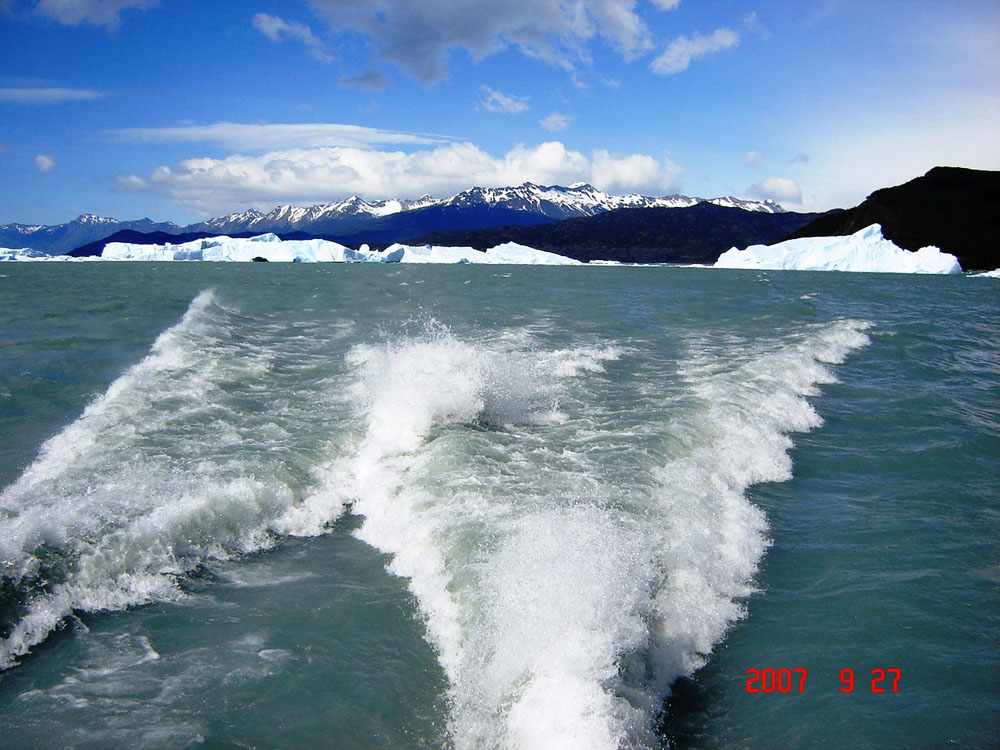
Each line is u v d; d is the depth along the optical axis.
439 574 3.73
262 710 2.83
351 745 2.65
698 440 5.84
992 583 3.99
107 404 6.37
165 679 3.01
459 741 2.68
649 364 8.91
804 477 5.55
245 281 24.42
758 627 3.51
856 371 9.30
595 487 4.66
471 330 11.68
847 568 4.14
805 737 2.78
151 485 4.48
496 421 6.21
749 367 8.58
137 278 26.23
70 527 3.85
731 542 4.26
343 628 3.38
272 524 4.38
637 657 3.01
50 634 3.27
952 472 5.70
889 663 3.26
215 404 6.50
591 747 2.51
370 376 7.31
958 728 2.85
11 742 2.62
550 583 3.37
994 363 10.14
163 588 3.67
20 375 7.61
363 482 5.00
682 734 2.77
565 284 25.06
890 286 28.20
